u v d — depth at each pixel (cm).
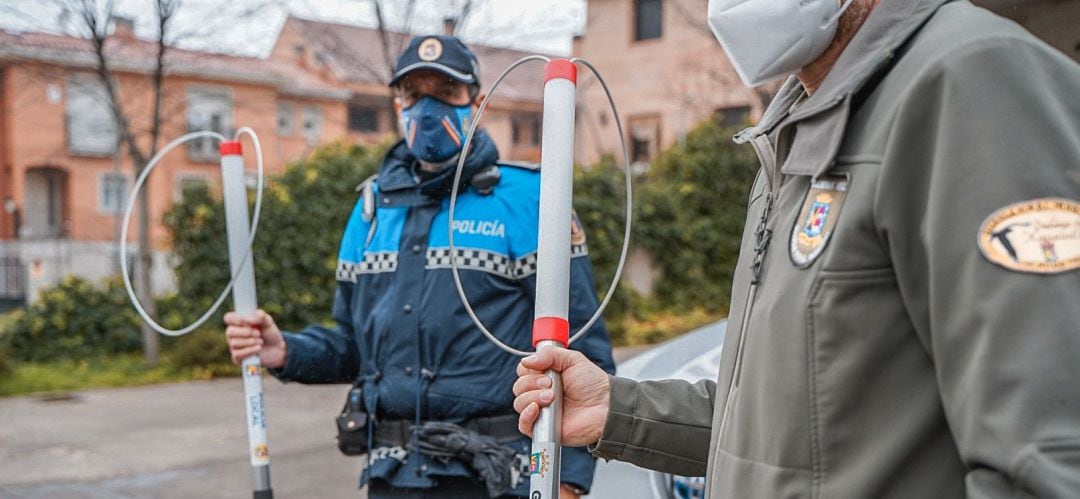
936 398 96
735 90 1741
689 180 1285
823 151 105
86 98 2498
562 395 139
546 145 133
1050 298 84
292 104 2652
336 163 959
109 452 582
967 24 97
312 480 509
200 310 901
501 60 1842
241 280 217
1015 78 90
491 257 206
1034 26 182
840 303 99
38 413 708
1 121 2444
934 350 92
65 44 983
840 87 105
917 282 95
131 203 207
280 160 2603
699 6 1666
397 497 208
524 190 210
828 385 100
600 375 141
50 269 2272
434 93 209
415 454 205
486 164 212
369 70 1119
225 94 2378
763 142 127
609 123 2134
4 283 2322
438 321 204
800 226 107
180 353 870
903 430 96
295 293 916
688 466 143
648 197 1210
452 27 935
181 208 898
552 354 133
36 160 2459
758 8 109
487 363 204
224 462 556
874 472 97
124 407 731
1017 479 82
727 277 1280
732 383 121
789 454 103
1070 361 82
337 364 232
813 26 108
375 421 212
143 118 1420
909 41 103
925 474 96
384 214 220
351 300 230
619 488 274
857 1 109
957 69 93
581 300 205
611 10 2134
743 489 110
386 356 211
